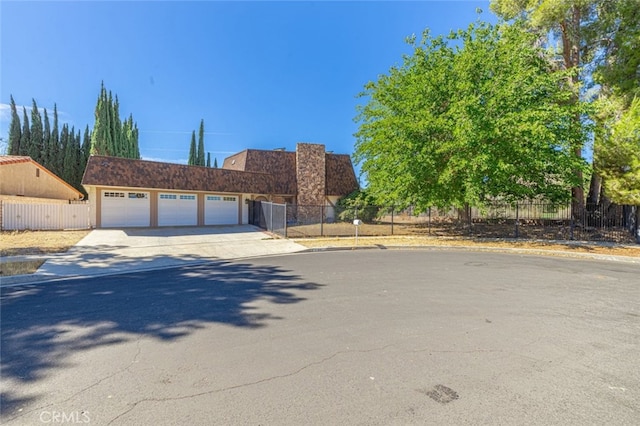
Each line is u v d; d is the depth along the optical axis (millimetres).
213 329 4594
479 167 13766
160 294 6480
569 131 14523
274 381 3205
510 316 5199
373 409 2750
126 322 4859
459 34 15688
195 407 2775
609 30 16344
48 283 7555
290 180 27859
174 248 13211
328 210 29125
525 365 3584
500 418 2643
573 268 9438
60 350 3893
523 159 14133
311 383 3170
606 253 12117
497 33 15570
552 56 17781
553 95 14742
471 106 13430
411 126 14445
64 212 18453
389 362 3623
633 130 12828
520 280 7797
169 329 4586
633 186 13117
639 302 6035
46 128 33531
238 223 24125
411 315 5211
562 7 14773
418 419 2617
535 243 14828
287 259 11094
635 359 3758
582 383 3219
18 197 20297
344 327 4680
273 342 4152
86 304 5781
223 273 8641
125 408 2760
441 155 15133
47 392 2996
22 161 21359
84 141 35188
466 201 15414
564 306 5758
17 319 4977
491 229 19562
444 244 14656
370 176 20219
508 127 13117
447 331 4555
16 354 3779
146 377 3275
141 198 20406
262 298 6176
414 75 15891
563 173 15352
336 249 13680
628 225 16219
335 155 31344
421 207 16453
